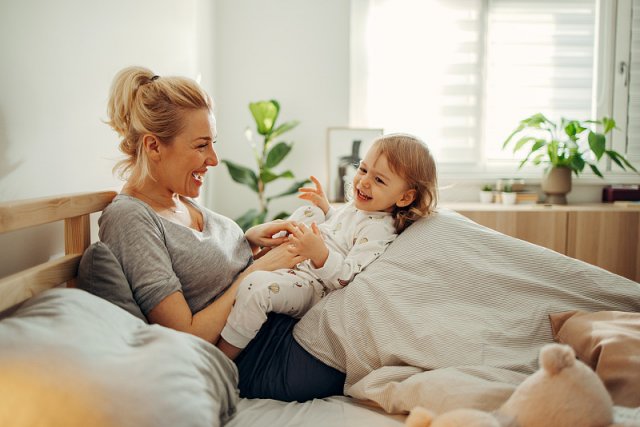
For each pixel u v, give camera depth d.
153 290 0.99
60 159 1.12
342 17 2.91
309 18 2.90
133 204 1.05
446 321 1.05
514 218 2.54
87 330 0.71
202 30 2.42
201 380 0.74
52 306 0.74
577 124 2.77
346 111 2.95
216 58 2.85
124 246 1.01
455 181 3.02
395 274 1.12
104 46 1.35
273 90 2.92
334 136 2.84
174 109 1.08
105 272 0.93
